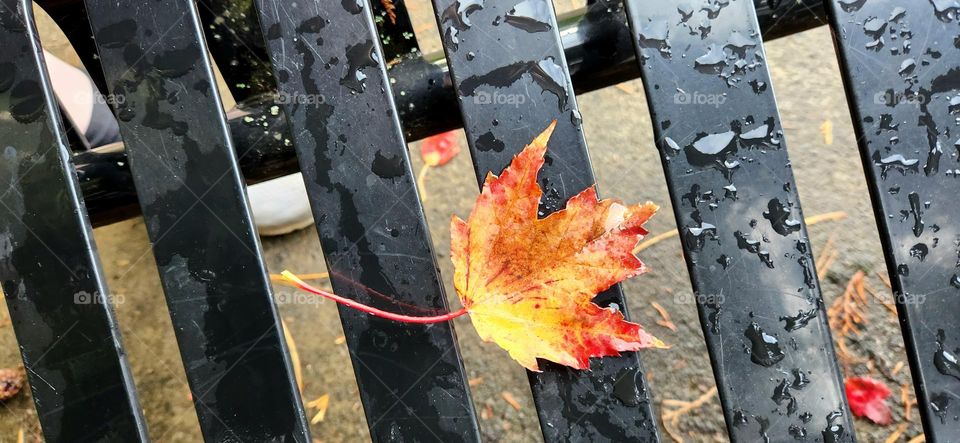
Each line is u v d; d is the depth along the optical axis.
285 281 0.47
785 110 0.48
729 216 0.23
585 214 0.23
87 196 0.26
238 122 0.26
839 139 0.46
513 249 0.23
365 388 0.24
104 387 0.24
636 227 0.22
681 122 0.23
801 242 0.23
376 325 0.24
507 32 0.23
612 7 0.25
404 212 0.23
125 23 0.24
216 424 0.24
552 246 0.23
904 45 0.23
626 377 0.23
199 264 0.24
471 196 0.48
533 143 0.22
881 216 0.23
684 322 0.43
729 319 0.23
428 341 0.24
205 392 0.24
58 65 0.41
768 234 0.23
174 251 0.24
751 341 0.23
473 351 0.45
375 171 0.24
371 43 0.24
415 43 0.27
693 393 0.42
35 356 0.24
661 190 0.46
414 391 0.24
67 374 0.24
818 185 0.46
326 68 0.24
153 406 0.45
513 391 0.44
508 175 0.23
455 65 0.24
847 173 0.46
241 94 0.29
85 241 0.24
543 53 0.23
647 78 0.23
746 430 0.23
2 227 0.24
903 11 0.23
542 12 0.23
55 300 0.24
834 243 0.44
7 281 0.24
